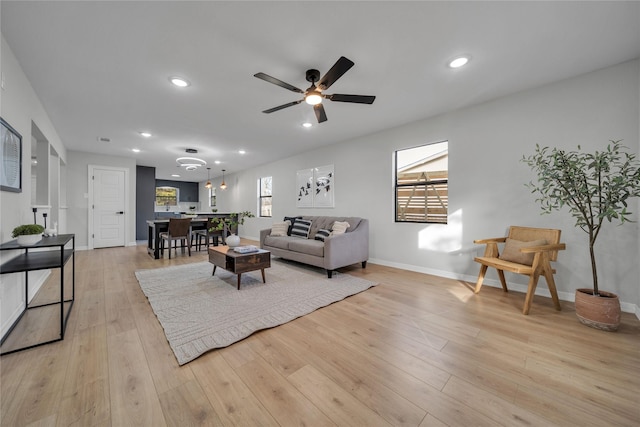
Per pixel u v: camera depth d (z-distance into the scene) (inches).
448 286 122.6
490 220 122.8
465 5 65.6
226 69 94.8
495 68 95.0
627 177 76.0
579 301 83.4
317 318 88.0
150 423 44.8
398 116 141.9
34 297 104.8
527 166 112.3
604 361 62.7
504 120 118.1
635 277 90.3
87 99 118.6
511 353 66.6
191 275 141.2
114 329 78.4
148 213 301.4
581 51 84.8
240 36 77.2
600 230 96.7
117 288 118.3
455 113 134.0
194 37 77.5
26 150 97.7
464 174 130.9
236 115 139.4
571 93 101.9
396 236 160.7
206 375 57.8
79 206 223.1
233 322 83.3
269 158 254.4
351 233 148.7
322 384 55.1
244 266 117.5
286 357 65.1
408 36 77.3
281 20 70.7
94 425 44.1
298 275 142.1
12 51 82.7
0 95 73.9
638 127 89.0
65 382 54.6
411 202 200.5
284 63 91.0
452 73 98.2
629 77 90.8
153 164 286.0
